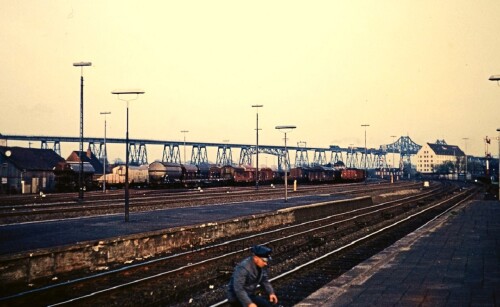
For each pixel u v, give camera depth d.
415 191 93.12
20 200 53.16
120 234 26.64
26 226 30.58
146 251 24.58
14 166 76.38
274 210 44.69
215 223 31.09
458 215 42.03
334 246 28.41
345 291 14.29
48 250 18.97
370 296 13.67
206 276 19.58
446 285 15.02
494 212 45.16
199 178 97.81
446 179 185.25
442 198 73.12
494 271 17.27
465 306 12.58
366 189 94.44
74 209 39.28
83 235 26.27
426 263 18.91
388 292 14.13
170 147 174.75
